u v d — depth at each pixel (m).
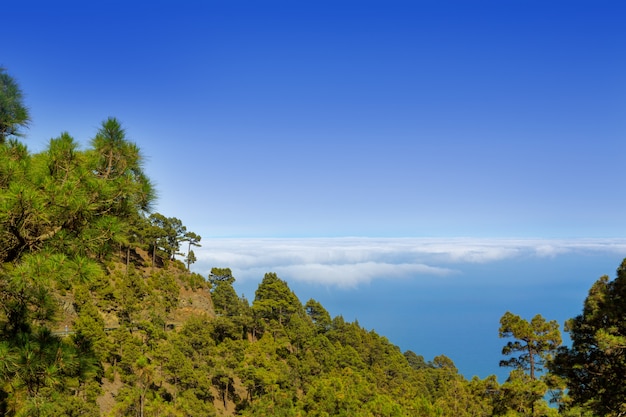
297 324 90.44
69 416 31.20
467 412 46.28
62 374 7.66
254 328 90.94
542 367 26.98
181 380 51.34
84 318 44.97
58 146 7.62
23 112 9.61
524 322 27.77
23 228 7.27
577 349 16.88
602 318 15.57
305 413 53.69
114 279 67.31
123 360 47.00
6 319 7.89
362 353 89.69
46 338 7.61
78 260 7.32
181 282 86.94
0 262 7.52
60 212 7.39
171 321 71.12
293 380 64.94
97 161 8.15
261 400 56.50
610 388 15.09
